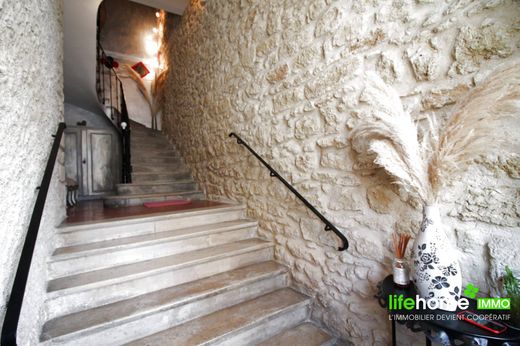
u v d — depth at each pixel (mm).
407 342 1297
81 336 1245
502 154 958
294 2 2004
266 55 2309
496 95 779
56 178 1771
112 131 4789
